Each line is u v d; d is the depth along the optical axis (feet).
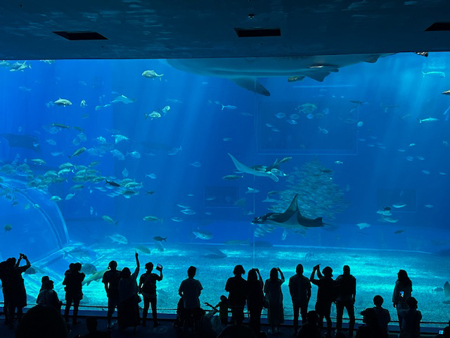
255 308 23.88
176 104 110.93
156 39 23.47
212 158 107.24
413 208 98.58
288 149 104.06
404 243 77.71
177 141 110.22
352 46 24.89
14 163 92.73
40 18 19.69
